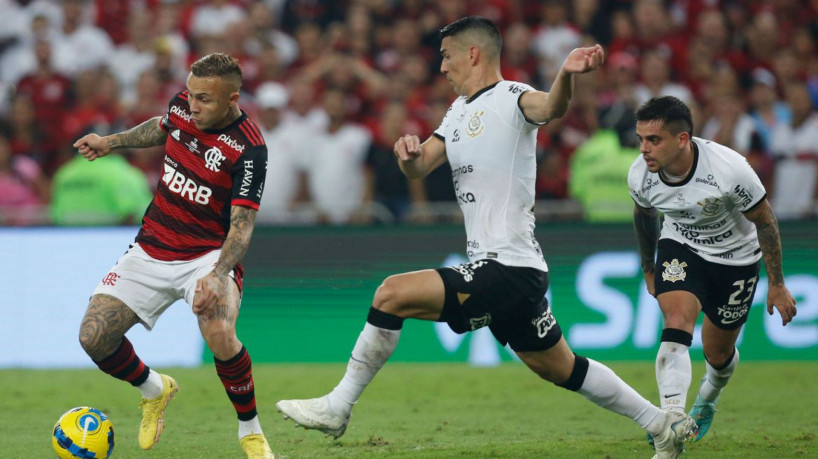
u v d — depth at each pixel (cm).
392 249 3928
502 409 2891
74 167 4216
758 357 3872
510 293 1886
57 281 3881
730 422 2628
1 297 3862
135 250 2062
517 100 1877
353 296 3916
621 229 3888
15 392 3206
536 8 5403
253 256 3922
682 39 5297
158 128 2152
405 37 5100
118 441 2327
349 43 5125
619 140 4212
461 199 1961
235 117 1989
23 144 4772
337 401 1911
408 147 1934
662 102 2047
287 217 4169
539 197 4425
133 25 5309
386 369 3741
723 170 2094
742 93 5219
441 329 3925
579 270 3884
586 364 1967
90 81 4866
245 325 3903
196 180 2003
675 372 2019
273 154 4488
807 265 3859
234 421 2664
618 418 2722
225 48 5028
